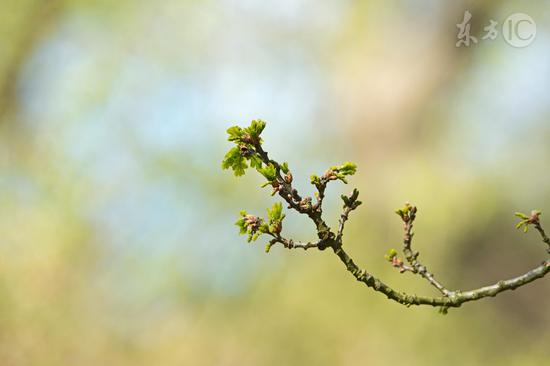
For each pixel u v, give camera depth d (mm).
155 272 12766
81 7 13406
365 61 14570
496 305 13664
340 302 12609
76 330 11992
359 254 12883
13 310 11547
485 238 13258
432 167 13094
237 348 12797
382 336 12227
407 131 13984
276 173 2395
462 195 12727
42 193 12289
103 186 12734
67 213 12258
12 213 11930
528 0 12391
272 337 12648
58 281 12078
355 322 12438
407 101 14070
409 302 2504
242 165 2391
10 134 12586
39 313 11703
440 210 12664
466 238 13070
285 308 12719
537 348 12797
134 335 12547
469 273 13203
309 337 12516
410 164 13273
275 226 2383
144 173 13055
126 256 12688
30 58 13430
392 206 13070
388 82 14266
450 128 13656
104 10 13516
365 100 14328
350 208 2453
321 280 12773
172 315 12992
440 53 13922
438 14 13883
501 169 12852
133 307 12656
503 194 13102
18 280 11742
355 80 14523
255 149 2381
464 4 13320
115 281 12594
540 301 13789
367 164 14125
